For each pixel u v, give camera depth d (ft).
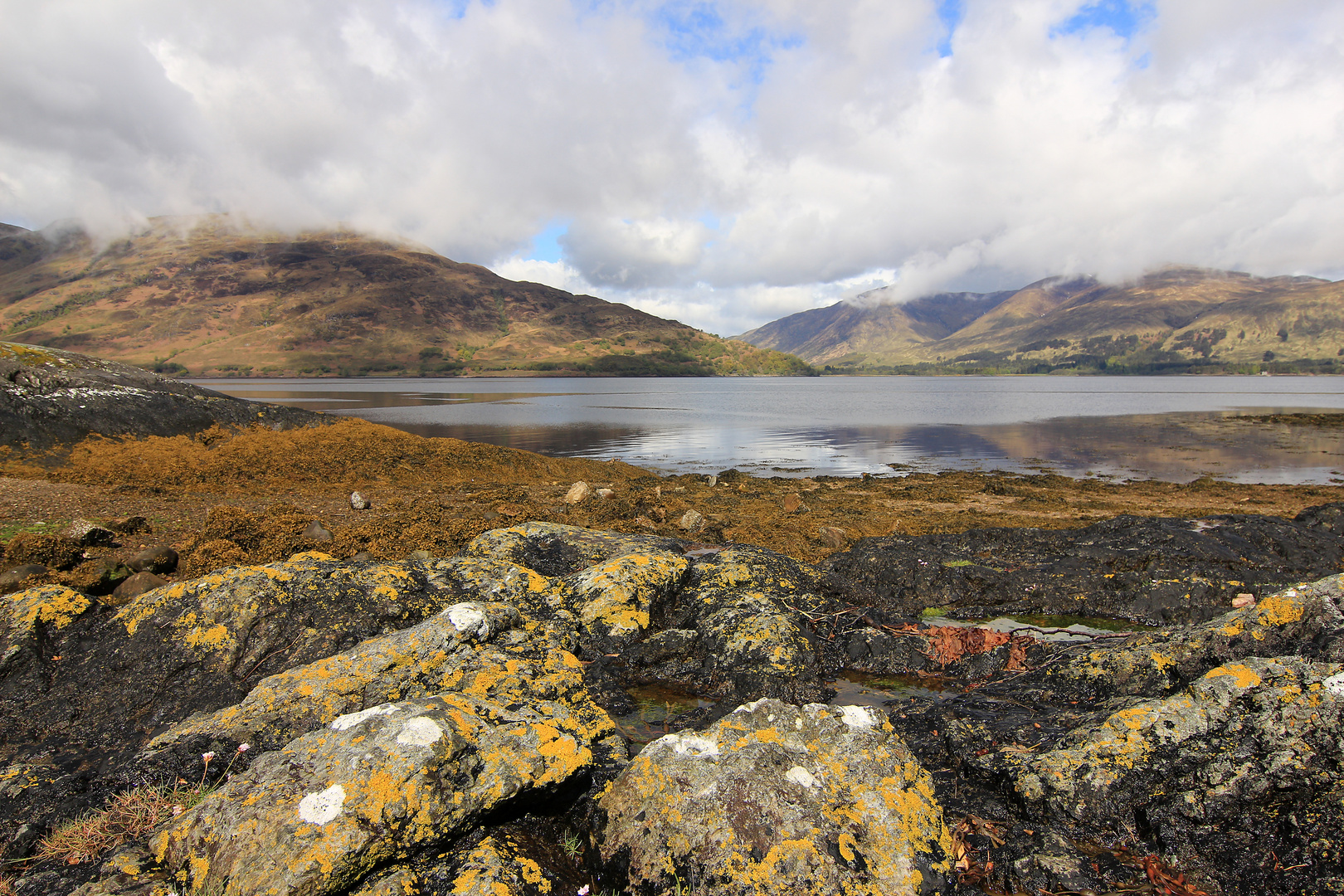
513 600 26.43
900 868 12.93
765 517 56.18
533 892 12.28
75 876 12.89
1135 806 15.47
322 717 17.70
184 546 36.04
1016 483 84.28
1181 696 16.75
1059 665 23.53
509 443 142.51
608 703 22.77
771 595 29.07
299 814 11.73
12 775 15.87
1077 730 17.56
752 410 260.01
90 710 19.48
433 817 12.50
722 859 12.64
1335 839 13.43
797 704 23.18
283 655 21.57
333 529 43.91
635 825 13.47
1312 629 19.38
